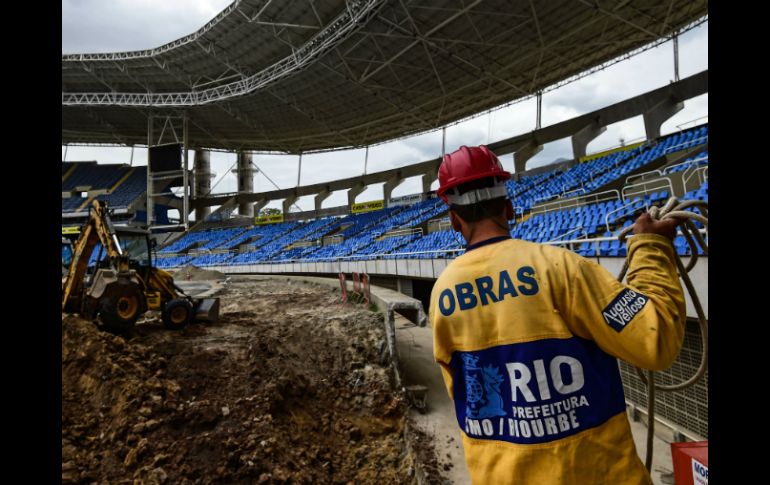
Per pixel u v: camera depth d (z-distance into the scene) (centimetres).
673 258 114
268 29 2697
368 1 2030
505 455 101
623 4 1964
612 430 97
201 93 3397
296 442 555
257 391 614
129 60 3180
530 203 2175
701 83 2102
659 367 94
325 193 4391
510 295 106
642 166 1648
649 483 96
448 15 2175
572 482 93
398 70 2752
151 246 1036
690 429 486
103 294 796
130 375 583
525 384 100
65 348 619
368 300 1248
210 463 458
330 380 771
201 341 838
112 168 4869
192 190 4928
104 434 485
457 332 114
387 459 565
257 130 4022
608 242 835
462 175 121
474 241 124
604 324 97
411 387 737
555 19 2147
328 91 3131
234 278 3034
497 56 2531
